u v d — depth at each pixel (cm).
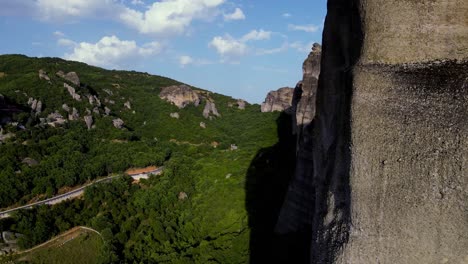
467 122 785
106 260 4519
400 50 880
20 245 4788
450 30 832
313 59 4191
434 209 830
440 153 819
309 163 3656
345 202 996
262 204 5081
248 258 3981
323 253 1041
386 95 893
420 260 852
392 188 882
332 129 1152
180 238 5044
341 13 1109
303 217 3719
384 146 893
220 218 5119
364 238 923
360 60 947
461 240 809
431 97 834
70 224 5359
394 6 877
